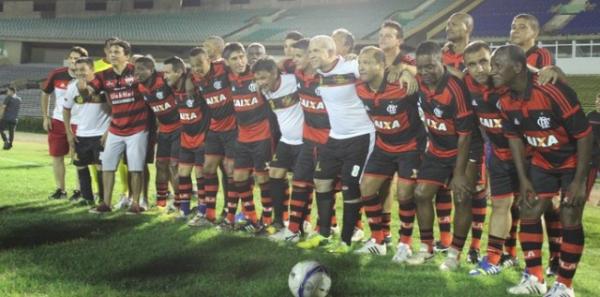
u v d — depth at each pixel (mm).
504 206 4824
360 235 6184
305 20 37781
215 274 4465
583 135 3938
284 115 5988
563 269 4098
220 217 7094
